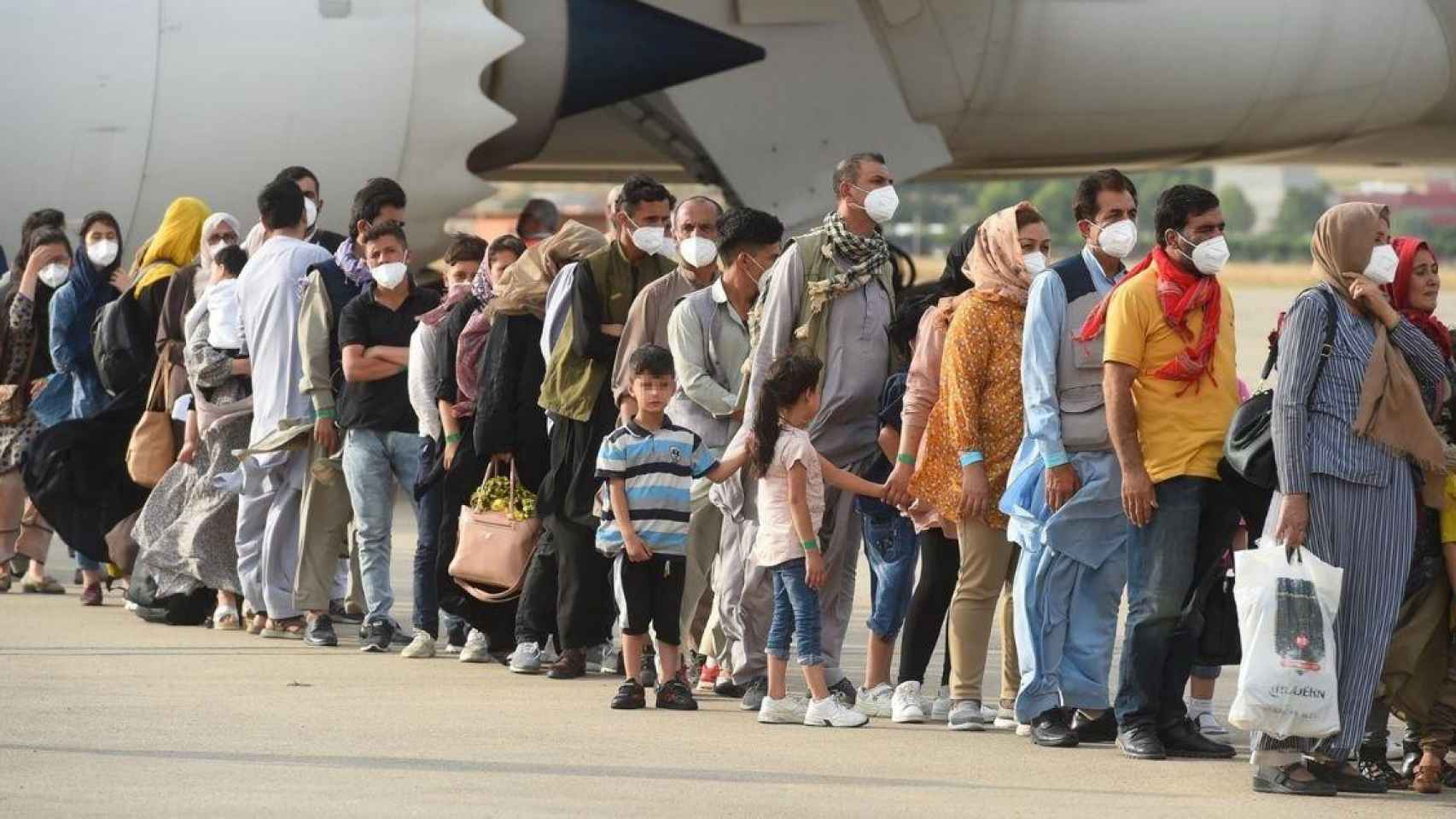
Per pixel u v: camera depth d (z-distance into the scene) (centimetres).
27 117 3023
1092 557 1633
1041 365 1622
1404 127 4228
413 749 1550
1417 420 1452
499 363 2005
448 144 3241
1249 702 1439
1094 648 1658
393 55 3177
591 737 1634
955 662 1727
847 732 1703
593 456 1942
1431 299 1530
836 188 1819
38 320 2717
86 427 2478
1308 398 1462
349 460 2177
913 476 1711
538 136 3712
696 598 1958
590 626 1962
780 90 3647
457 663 2108
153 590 2411
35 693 1806
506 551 2006
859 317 1816
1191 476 1550
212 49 3091
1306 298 1467
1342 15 3988
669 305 1922
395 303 2181
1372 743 1537
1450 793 1495
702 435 1891
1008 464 1694
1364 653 1462
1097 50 3844
